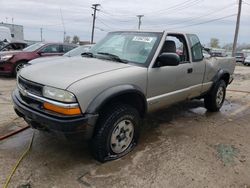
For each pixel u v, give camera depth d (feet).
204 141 13.56
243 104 22.50
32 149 11.76
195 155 11.91
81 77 9.86
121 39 13.88
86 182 9.52
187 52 14.88
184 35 14.71
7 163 10.48
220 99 19.36
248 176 10.43
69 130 9.17
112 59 12.48
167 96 13.39
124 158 11.35
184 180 9.92
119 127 11.01
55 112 9.35
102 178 9.80
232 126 16.20
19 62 30.68
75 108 9.22
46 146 12.11
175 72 13.57
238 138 14.23
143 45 12.92
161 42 12.80
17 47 44.60
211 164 11.18
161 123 16.12
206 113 18.88
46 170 10.14
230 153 12.29
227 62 19.47
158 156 11.65
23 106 10.26
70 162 10.81
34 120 9.91
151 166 10.78
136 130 11.94
